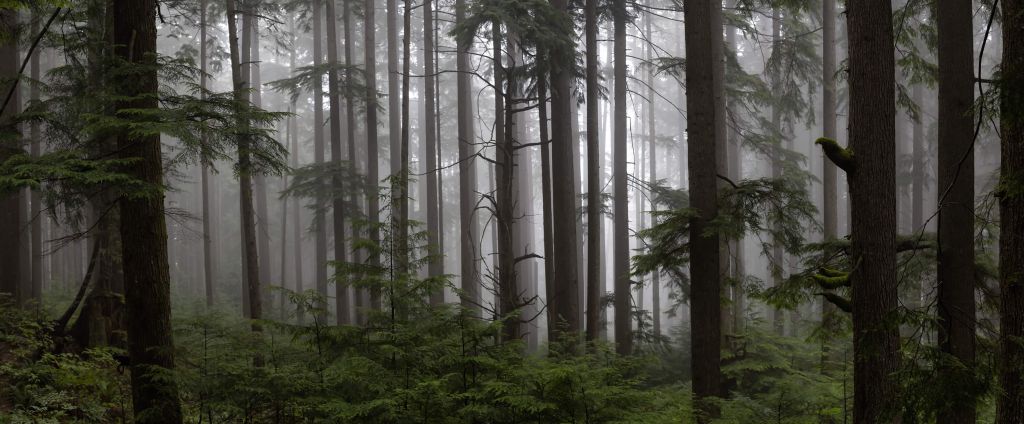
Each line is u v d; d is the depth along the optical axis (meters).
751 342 13.06
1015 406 5.09
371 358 7.96
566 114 15.77
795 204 10.15
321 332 8.14
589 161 15.71
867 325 6.57
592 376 7.80
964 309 7.80
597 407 7.46
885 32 6.62
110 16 11.36
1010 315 5.23
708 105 10.26
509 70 15.41
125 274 8.46
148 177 8.41
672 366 17.52
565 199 15.50
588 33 16.00
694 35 10.25
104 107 8.68
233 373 7.53
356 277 8.69
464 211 22.48
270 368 7.76
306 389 7.55
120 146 8.53
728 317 13.31
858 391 6.66
